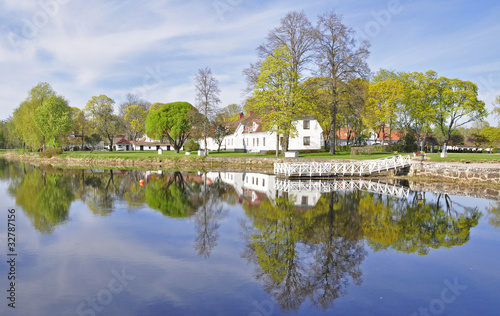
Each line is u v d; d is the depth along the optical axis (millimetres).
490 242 11250
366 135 58594
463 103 49594
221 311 6812
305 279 8391
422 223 13742
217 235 12266
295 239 11664
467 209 16328
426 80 51250
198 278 8469
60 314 6746
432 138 68500
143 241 11586
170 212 16281
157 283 8180
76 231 12922
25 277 8609
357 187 24062
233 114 96062
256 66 38000
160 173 36906
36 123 57094
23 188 25016
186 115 59219
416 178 28219
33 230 13102
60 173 37375
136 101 78000
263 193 21781
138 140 91875
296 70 38688
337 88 39844
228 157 45156
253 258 9859
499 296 7434
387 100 46875
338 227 13164
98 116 76562
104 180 30234
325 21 38375
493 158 32469
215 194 21688
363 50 37031
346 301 7227
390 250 10492
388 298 7375
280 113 36812
